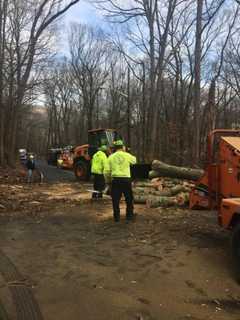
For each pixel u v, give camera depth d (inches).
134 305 224.8
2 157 1222.9
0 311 215.3
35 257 309.3
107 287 250.2
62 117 3043.8
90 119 2378.2
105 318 208.7
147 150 1090.7
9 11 1272.1
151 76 1064.8
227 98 1776.6
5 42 1250.0
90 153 927.0
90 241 355.3
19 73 1316.4
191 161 892.6
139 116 1942.7
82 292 241.9
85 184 839.7
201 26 831.7
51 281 259.1
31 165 900.6
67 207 524.4
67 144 2920.8
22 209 510.3
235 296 239.9
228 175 341.7
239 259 265.7
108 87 2351.1
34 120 3521.2
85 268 284.2
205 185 367.6
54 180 949.8
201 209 372.2
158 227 401.4
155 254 315.6
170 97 1507.1
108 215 465.7
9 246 339.9
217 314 216.4
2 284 253.4
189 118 1341.0
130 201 436.5
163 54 1038.4
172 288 249.9
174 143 1085.1
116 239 360.5
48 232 389.4
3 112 1310.3
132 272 276.7
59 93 2925.7
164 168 617.6
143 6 1055.6
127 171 432.8
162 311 218.1
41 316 210.4
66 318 208.5
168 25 1031.0
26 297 234.1
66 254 316.8
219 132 364.5
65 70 2741.1
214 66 1433.3
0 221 439.8
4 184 807.7
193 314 215.5
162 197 520.1
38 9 1205.7
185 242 347.6
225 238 359.9
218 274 273.4
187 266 288.7
